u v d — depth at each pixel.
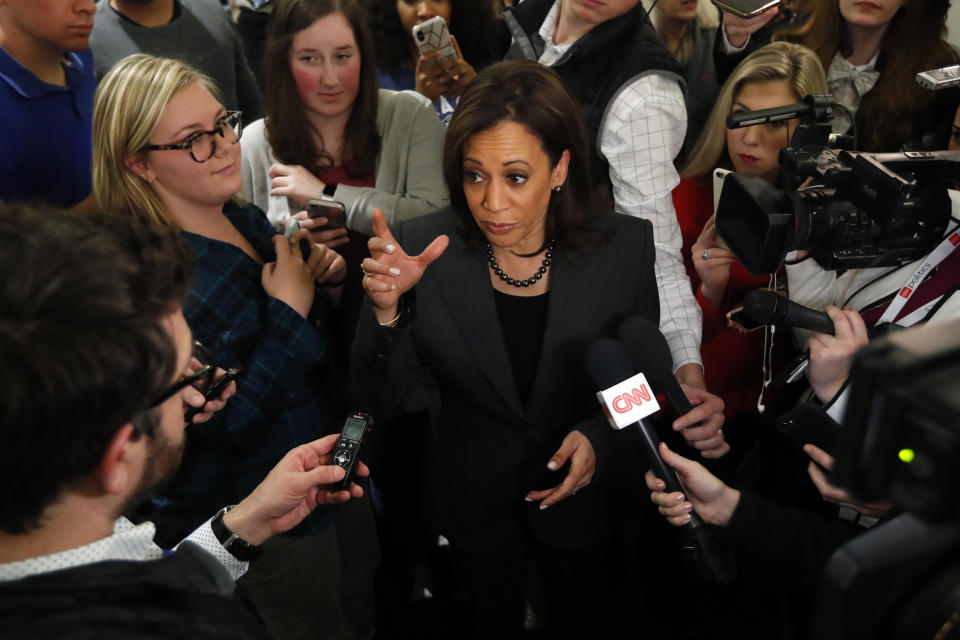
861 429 0.56
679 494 1.52
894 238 1.57
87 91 2.38
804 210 1.57
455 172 1.66
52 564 0.81
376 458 2.31
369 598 2.44
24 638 0.72
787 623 1.60
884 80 2.65
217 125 1.71
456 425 1.89
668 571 2.33
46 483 0.75
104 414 0.75
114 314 0.74
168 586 0.84
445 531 1.94
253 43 3.46
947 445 0.51
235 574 1.42
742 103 2.23
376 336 1.62
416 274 1.56
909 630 0.67
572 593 1.97
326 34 2.17
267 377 1.70
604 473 1.80
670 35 2.91
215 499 1.75
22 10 2.06
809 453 1.52
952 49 2.62
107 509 0.86
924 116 2.63
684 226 2.37
